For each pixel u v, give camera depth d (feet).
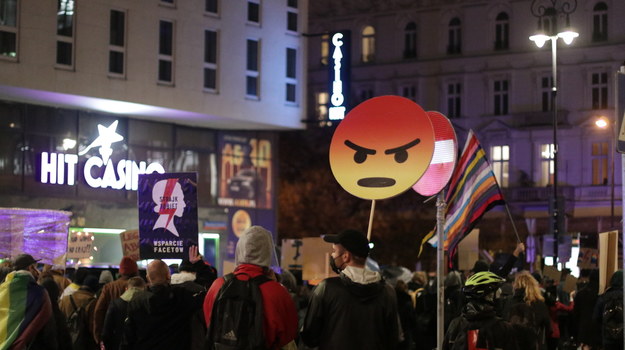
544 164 258.78
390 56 275.80
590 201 253.85
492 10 265.13
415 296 69.62
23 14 126.00
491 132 263.49
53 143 137.39
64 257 58.03
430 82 271.49
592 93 255.70
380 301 29.01
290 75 161.89
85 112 141.79
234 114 151.43
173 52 143.43
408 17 273.95
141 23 138.92
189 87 144.87
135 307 35.70
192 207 42.60
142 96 138.00
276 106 158.20
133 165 147.33
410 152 35.14
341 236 29.50
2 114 132.16
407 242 237.45
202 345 35.91
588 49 255.29
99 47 133.28
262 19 156.76
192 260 41.42
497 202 42.11
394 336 29.32
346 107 157.38
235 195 163.12
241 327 28.63
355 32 279.69
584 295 60.90
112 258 143.54
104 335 41.78
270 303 28.94
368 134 35.76
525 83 261.44
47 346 36.94
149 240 43.04
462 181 43.24
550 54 258.37
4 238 56.75
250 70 155.22
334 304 28.81
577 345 62.49
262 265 29.53
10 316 35.60
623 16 253.03
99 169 142.31
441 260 37.68
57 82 128.36
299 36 162.61
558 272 77.46
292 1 162.71
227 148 162.50
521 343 33.19
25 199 133.18
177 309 35.70
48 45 127.75
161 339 35.58
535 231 254.88
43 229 57.52
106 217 142.82
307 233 249.96
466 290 31.71
